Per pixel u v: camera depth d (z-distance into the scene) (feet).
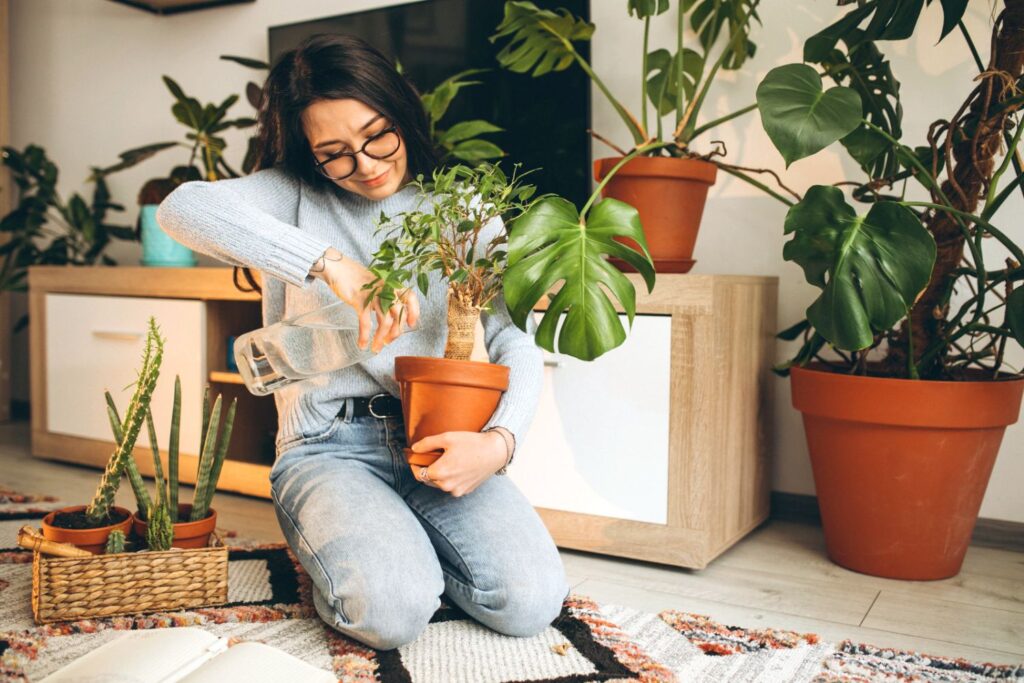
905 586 5.10
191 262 8.32
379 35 7.91
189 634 3.16
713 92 6.73
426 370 3.58
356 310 3.56
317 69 3.69
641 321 5.30
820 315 4.60
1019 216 5.81
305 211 4.28
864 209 6.28
